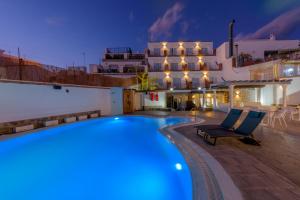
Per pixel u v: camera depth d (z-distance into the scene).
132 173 5.96
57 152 8.03
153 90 24.12
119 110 19.25
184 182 4.86
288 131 8.40
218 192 3.34
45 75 13.38
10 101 9.82
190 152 5.63
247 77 25.48
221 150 5.82
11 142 8.23
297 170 4.26
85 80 17.70
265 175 4.02
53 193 4.86
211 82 32.16
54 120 12.09
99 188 5.10
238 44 30.84
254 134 7.83
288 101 18.27
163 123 13.70
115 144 9.23
